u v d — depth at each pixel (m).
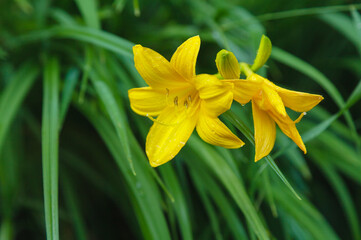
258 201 0.79
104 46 0.77
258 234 0.72
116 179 0.90
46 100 0.76
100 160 0.93
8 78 0.87
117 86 0.81
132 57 0.75
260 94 0.66
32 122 0.90
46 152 0.72
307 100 0.65
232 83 0.65
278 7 0.92
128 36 0.91
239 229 0.79
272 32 0.95
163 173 0.77
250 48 0.86
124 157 0.76
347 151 0.85
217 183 0.83
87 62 0.79
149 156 0.68
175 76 0.68
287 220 0.83
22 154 0.88
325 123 0.72
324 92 1.06
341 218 1.04
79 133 0.94
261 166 0.74
